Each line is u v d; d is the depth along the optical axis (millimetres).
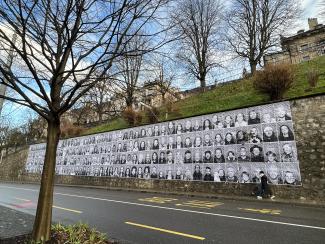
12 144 45094
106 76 5469
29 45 4938
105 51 5059
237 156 15867
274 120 14938
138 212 10383
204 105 25141
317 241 6293
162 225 8078
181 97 30391
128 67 5770
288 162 13883
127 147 23266
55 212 10492
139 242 6270
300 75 21406
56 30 5223
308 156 13328
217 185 16312
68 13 4668
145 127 22219
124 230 7465
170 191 18328
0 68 4566
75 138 29609
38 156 35125
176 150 19281
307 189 12953
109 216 9594
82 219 9055
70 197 15820
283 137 14383
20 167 37938
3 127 42562
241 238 6602
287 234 6930
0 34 4859
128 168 22609
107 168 24641
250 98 21469
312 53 36812
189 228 7668
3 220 7309
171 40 5352
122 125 30094
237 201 13617
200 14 35625
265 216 9398
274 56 35656
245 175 15258
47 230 4785
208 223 8312
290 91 19078
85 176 26781
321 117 13430
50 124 5242
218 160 16688
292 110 14453
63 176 29531
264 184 14008
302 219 8844
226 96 25047
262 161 14797
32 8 4469
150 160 20953
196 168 17688
